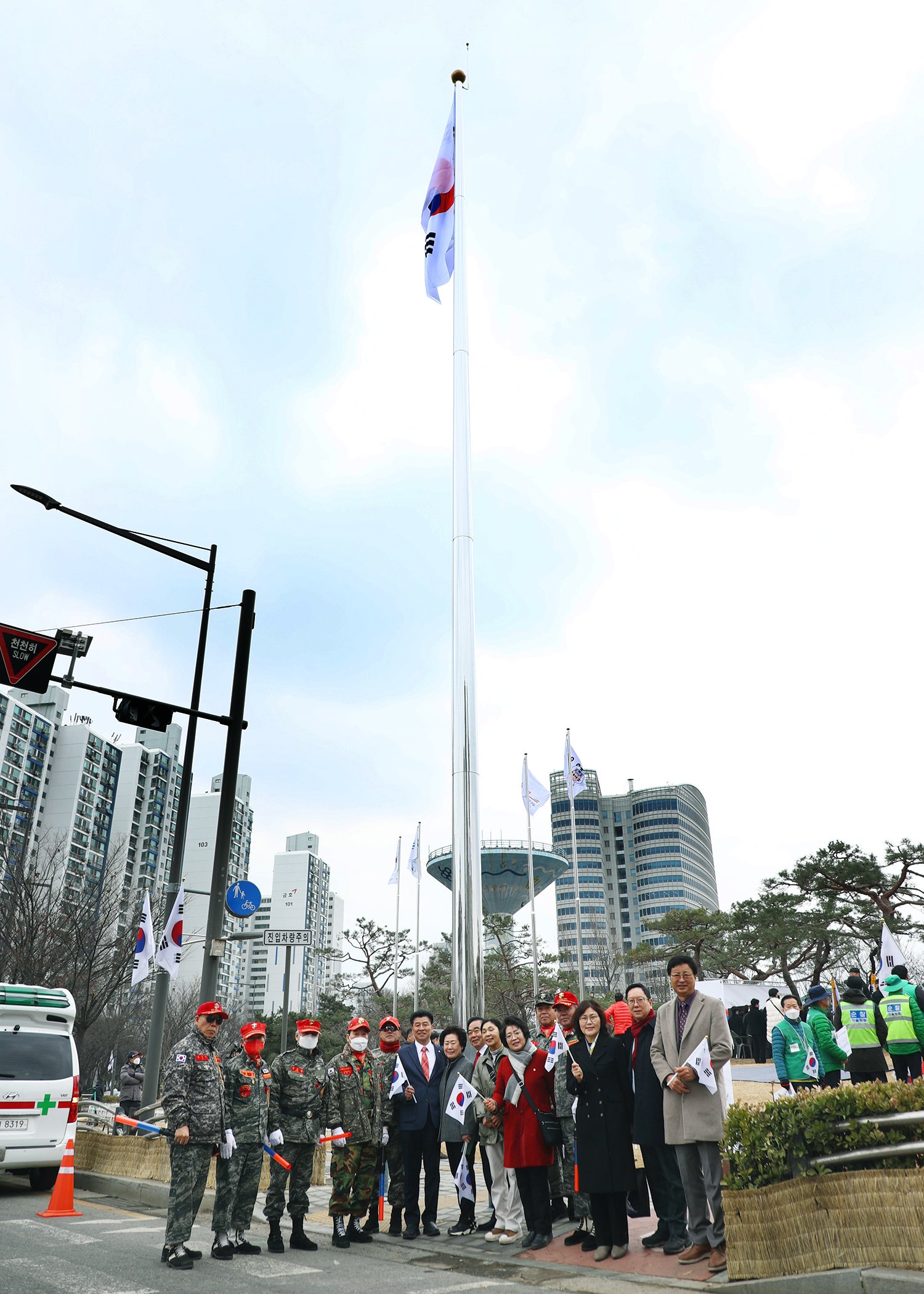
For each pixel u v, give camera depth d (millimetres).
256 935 12125
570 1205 8008
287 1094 7828
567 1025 7734
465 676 12562
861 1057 11391
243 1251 7340
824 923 36719
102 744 112938
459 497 13695
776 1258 5316
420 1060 8633
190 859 123312
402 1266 6855
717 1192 6219
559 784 143875
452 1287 5910
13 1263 6453
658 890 139500
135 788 116125
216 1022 7277
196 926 86938
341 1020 63500
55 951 23016
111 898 26719
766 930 37500
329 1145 12086
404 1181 8273
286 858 152750
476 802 11867
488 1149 7984
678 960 6715
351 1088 8008
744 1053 23234
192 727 13906
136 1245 7438
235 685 13047
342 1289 5832
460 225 15703
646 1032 7035
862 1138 5152
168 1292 5676
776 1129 5551
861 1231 4941
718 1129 6152
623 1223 6742
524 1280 6207
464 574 13195
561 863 74312
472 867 11500
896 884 37031
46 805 107000
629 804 147875
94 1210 9688
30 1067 10867
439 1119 8453
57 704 114438
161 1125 11617
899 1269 4695
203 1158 7055
